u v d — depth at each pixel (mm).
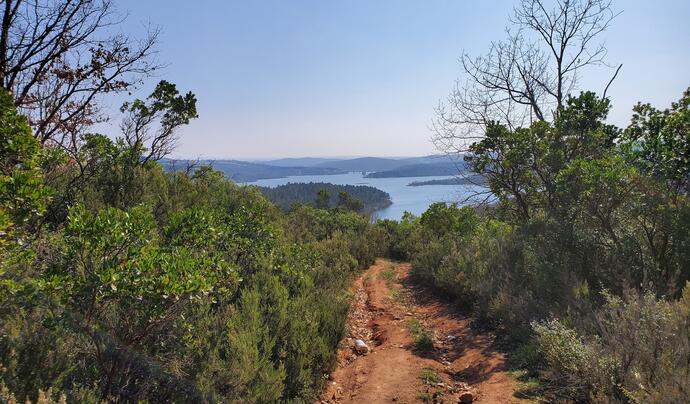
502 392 4586
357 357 6688
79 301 3270
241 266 6723
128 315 3541
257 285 6121
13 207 3371
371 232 19891
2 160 4750
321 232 18453
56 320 3006
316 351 5695
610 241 6926
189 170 13008
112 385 3303
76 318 3207
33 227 4977
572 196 7609
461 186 13094
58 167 7941
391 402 4859
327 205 59562
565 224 7445
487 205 11969
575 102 9844
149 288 3209
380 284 12188
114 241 3424
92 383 3162
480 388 4918
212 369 3977
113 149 9852
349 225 21422
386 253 19422
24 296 3023
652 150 7398
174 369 3707
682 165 6988
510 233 9586
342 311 7293
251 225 7512
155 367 3617
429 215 18359
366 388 5320
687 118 6984
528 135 9719
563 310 5648
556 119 10352
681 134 7145
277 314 5691
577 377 3900
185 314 4391
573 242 7105
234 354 4367
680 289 5352
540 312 6074
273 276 6672
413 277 13164
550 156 9367
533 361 5098
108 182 8859
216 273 4309
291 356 5203
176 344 3934
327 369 5844
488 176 11102
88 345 3297
